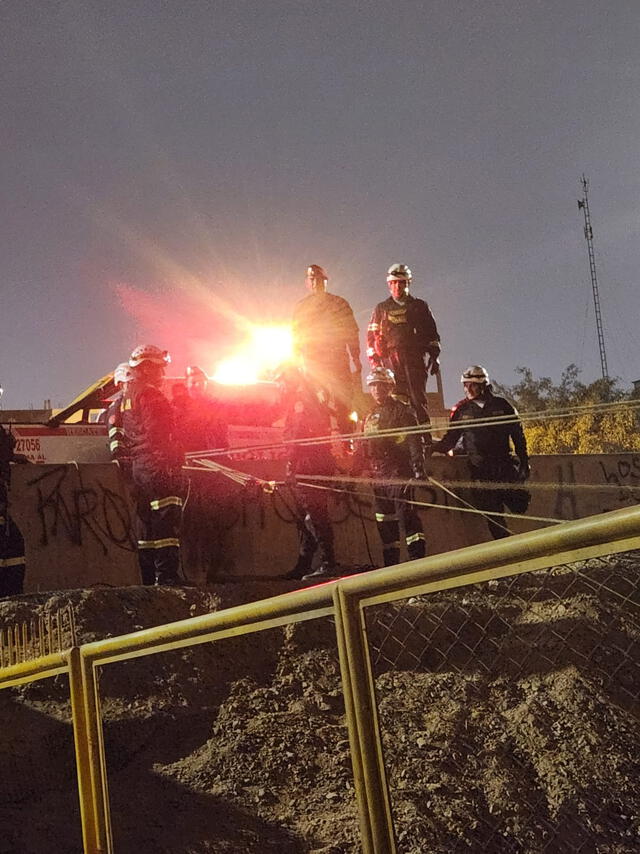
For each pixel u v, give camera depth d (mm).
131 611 6684
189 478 8812
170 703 5781
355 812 4715
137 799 4953
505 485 9656
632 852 4270
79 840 4723
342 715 5711
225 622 3160
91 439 13305
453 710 5051
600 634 4797
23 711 5660
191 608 6926
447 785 4668
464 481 10250
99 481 8680
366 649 2760
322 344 8539
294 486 8266
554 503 11422
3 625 6312
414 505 8344
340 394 8508
